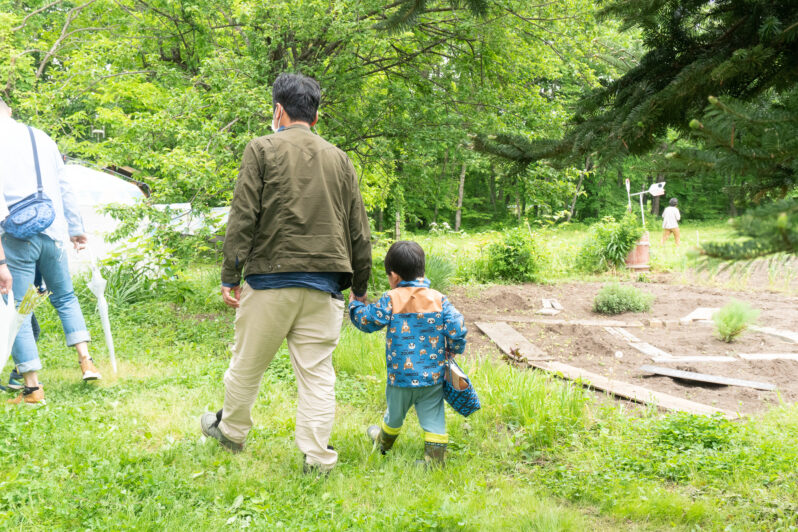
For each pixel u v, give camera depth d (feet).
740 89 9.92
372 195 47.98
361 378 17.29
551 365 19.56
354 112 36.29
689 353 22.33
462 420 14.11
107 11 50.16
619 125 9.96
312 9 29.63
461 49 37.58
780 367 19.83
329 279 10.35
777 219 5.24
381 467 11.51
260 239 10.05
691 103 9.95
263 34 31.81
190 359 18.70
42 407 12.50
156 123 28.96
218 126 28.94
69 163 33.12
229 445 11.37
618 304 30.07
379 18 33.06
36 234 13.70
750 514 9.94
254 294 10.11
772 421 14.42
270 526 8.63
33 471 9.68
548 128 33.94
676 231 56.13
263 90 28.81
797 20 8.64
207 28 38.24
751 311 24.06
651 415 15.15
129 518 8.46
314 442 10.59
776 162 7.23
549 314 29.32
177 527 8.48
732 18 10.01
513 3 34.06
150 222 26.84
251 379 10.73
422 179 43.91
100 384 15.48
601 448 12.62
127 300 25.93
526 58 38.45
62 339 19.84
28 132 13.91
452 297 32.45
